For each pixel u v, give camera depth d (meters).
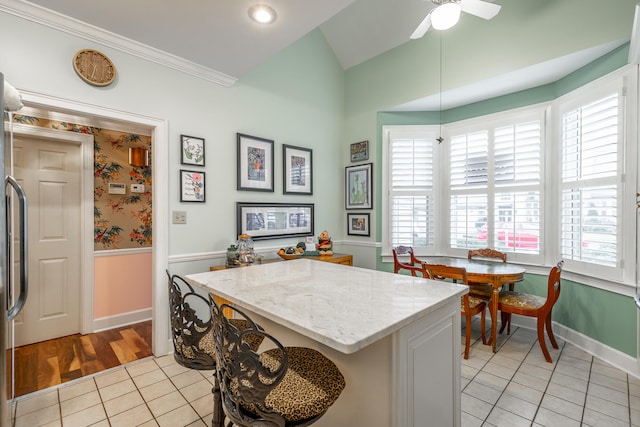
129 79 2.47
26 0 1.95
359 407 1.26
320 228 4.08
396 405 1.14
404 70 3.73
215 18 2.12
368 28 3.82
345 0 1.93
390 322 1.05
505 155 3.42
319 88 4.06
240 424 1.04
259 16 2.09
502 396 2.08
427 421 1.28
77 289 3.22
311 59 3.96
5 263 1.38
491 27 3.02
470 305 2.72
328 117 4.18
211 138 2.97
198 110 2.88
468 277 2.79
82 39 2.24
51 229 3.06
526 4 2.80
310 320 1.06
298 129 3.79
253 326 1.03
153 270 2.68
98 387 2.22
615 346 2.49
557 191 3.07
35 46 2.05
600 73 2.59
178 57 2.66
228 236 3.10
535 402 2.01
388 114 4.05
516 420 1.84
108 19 2.14
